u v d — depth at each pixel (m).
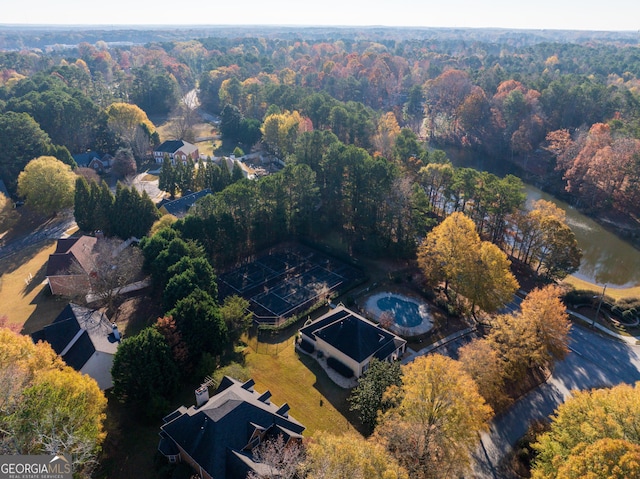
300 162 114.12
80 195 95.31
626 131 125.94
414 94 192.12
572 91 153.12
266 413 47.50
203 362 57.31
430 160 115.06
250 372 61.81
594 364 66.06
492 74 193.62
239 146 173.38
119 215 93.56
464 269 70.75
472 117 164.88
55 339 59.12
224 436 43.47
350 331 63.59
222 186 115.00
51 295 79.12
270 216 94.31
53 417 35.66
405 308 77.19
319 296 80.62
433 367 45.22
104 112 156.12
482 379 52.50
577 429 41.75
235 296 69.81
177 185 120.88
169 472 45.38
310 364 64.38
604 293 81.50
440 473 41.31
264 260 93.50
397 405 47.28
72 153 145.88
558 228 82.69
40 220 107.56
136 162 147.50
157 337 53.34
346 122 142.88
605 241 107.94
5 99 163.88
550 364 62.38
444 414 43.38
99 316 65.50
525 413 56.62
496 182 91.94
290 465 38.53
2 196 100.25
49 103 141.25
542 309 59.19
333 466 35.53
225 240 87.44
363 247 93.19
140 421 52.59
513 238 100.56
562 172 135.25
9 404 36.09
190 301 59.44
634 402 40.97
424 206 91.44
